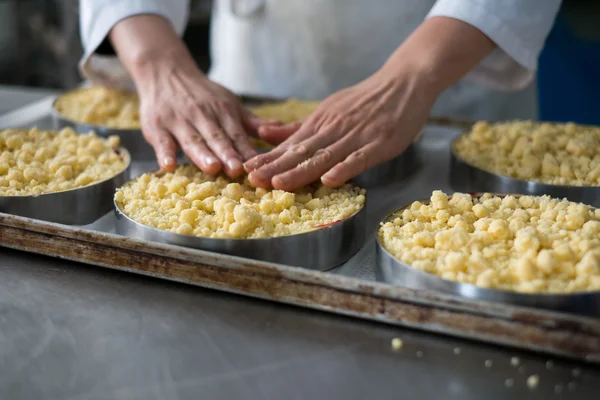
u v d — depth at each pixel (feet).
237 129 3.37
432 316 2.14
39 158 3.33
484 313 2.07
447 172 3.71
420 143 4.00
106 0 4.01
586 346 2.00
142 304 2.37
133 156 3.83
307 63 4.94
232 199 2.89
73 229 2.51
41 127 4.18
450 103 4.96
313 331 2.23
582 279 2.21
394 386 1.98
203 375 2.02
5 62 9.37
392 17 4.64
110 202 3.14
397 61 3.46
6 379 2.01
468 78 4.07
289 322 2.27
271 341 2.18
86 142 3.55
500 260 2.35
